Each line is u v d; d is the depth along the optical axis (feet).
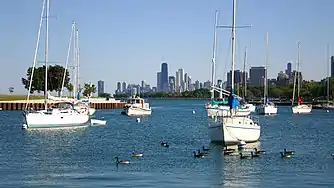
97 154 158.51
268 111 442.91
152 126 295.89
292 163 140.15
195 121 354.54
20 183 112.78
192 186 110.01
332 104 604.08
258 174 123.54
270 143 190.49
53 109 255.29
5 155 155.84
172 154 157.79
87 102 396.98
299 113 485.97
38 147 176.55
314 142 198.90
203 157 150.41
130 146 181.37
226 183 113.09
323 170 129.49
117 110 543.80
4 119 344.49
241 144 170.91
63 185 110.63
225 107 346.33
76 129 255.70
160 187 108.68
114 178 118.11
